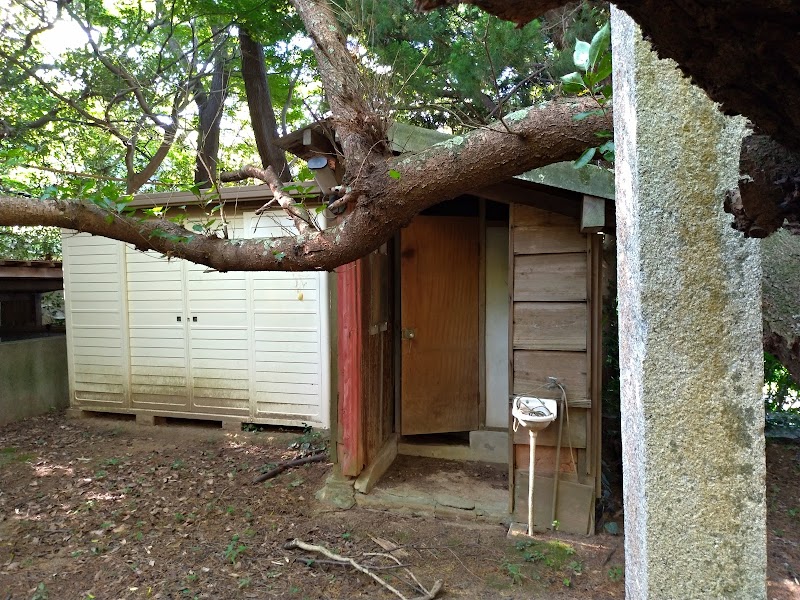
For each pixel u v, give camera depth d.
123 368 5.74
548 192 3.08
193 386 5.55
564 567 2.85
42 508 3.71
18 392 5.90
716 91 0.66
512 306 3.22
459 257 4.52
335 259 2.34
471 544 3.12
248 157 8.16
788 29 0.51
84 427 5.64
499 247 4.56
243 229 5.16
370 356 3.95
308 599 2.63
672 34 0.61
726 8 0.52
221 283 5.45
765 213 0.74
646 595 1.11
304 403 5.27
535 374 3.20
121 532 3.35
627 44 1.12
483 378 4.57
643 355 1.09
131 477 4.25
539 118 2.03
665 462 1.08
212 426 5.60
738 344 1.05
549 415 3.00
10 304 7.00
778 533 3.22
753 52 0.56
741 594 1.07
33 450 4.93
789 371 1.02
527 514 3.29
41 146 6.11
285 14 6.27
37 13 5.86
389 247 4.49
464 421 4.54
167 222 2.60
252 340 5.38
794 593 2.60
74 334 5.91
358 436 3.70
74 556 3.06
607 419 4.22
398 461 4.38
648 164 1.08
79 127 6.78
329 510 3.58
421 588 2.69
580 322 3.11
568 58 4.09
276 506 3.68
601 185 2.73
